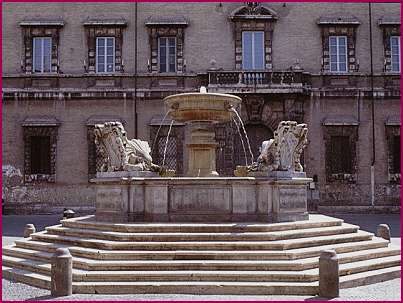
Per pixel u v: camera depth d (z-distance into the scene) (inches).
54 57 1599.4
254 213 646.5
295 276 507.2
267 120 1560.0
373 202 1563.7
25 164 1563.7
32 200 1560.0
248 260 539.2
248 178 644.1
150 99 1587.1
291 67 1558.8
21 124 1569.9
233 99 784.3
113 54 1605.6
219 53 1600.6
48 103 1587.1
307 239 590.2
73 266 548.1
